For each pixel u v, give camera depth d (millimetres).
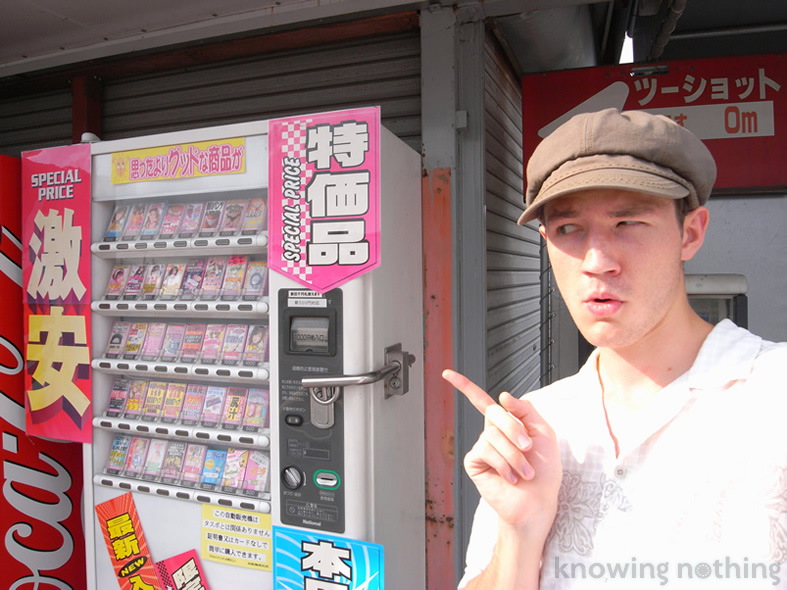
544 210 850
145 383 2311
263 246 2025
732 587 726
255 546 2033
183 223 2227
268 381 2094
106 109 3254
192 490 2102
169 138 2125
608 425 870
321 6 2523
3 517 2400
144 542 2199
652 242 743
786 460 724
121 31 2852
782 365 769
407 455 2240
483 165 2443
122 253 2258
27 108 3500
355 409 1863
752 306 3379
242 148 2025
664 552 766
